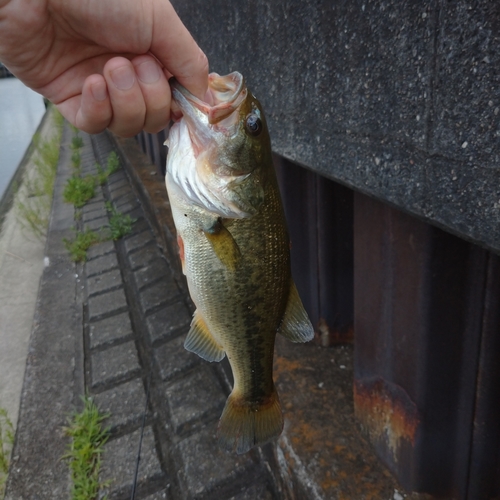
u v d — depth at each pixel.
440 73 0.26
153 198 1.23
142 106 0.27
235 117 0.31
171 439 0.62
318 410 0.51
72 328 0.91
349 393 0.53
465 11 0.23
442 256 0.34
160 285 0.98
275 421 0.36
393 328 0.40
